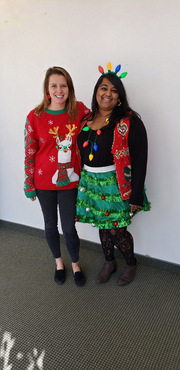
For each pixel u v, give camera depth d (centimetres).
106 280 173
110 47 155
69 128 141
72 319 147
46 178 147
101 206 143
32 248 216
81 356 127
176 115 149
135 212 150
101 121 139
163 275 180
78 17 158
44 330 141
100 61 161
